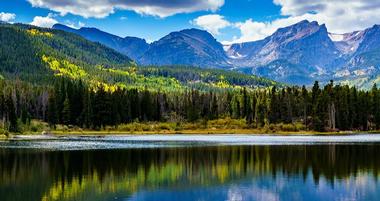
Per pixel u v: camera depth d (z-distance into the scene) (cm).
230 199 4638
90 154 8800
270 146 10931
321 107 19425
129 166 7025
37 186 5253
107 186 5309
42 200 4500
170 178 5891
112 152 9212
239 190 5094
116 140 13912
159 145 11388
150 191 5019
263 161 7631
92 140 13950
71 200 4519
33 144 11750
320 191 5019
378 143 12012
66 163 7338
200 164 7269
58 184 5412
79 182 5562
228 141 13300
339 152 9112
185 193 4922
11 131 18088
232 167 6925
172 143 12288
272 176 6034
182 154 8812
